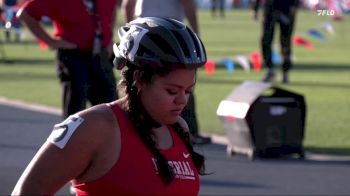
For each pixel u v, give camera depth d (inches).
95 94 582.2
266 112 705.0
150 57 235.0
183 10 700.7
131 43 238.2
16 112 975.0
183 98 239.5
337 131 846.5
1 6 1672.0
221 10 3494.1
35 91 1169.4
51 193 231.0
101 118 235.6
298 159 709.9
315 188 610.5
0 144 769.6
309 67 1550.2
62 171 231.1
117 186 234.7
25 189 229.1
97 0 573.6
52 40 572.4
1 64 1583.4
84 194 237.6
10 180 625.6
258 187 610.5
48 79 1323.8
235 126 714.8
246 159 706.8
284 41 1254.3
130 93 239.9
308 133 834.8
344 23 2807.6
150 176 236.2
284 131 708.0
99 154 234.7
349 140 796.0
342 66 1576.0
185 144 251.1
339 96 1125.1
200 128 863.1
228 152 725.3
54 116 950.4
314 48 2012.8
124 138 236.2
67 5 569.6
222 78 1341.0
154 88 237.9
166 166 238.1
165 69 234.4
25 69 1486.2
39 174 229.8
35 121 910.4
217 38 2287.2
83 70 571.8
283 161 702.5
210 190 597.6
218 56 1713.8
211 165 681.0
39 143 781.3
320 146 767.1
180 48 233.1
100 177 235.0
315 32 1274.6
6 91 1169.4
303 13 3580.2
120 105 240.7
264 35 1232.2
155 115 240.4
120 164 235.1
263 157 705.0
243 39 2250.2
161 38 234.2
